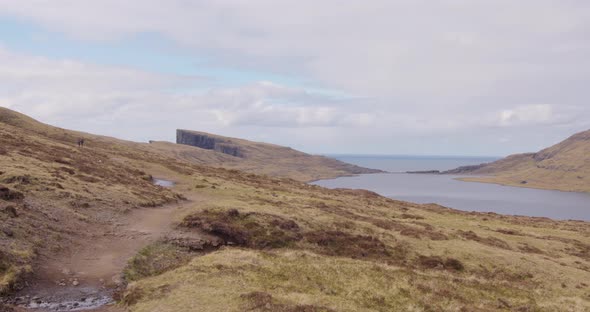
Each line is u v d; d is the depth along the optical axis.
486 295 27.44
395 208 81.00
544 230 72.19
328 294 23.31
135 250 30.02
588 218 189.25
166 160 114.00
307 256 32.62
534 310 24.81
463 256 41.72
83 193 42.03
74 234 31.03
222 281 22.75
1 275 21.33
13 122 125.62
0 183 35.97
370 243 43.00
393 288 25.59
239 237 39.12
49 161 56.66
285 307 18.97
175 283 22.30
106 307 20.14
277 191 78.81
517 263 41.00
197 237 36.53
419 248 43.28
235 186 76.81
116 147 126.81
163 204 50.34
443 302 23.98
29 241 26.39
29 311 18.73
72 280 23.38
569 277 39.34
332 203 69.69
